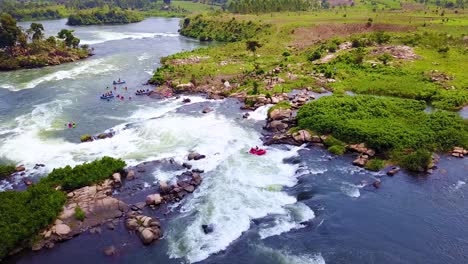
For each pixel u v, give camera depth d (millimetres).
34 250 36062
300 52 118625
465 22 148000
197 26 185000
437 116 61750
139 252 36125
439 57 103500
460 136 56312
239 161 52625
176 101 79625
